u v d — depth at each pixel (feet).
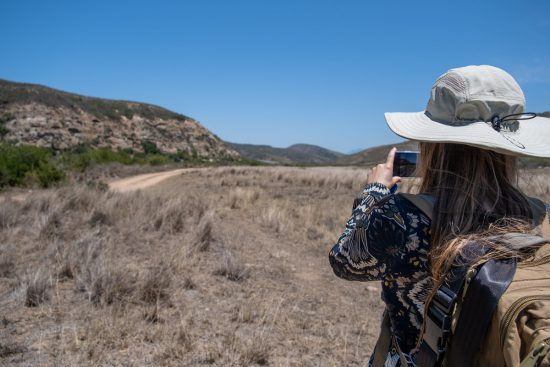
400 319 4.14
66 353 11.47
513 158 4.07
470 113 3.98
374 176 4.82
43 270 17.22
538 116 4.36
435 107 4.22
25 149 78.84
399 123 4.41
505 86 3.95
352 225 4.49
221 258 20.94
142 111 387.75
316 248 27.84
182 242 24.22
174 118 405.39
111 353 11.66
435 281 3.60
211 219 28.58
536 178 39.58
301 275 21.66
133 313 14.21
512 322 3.03
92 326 12.90
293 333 14.10
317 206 46.91
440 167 4.05
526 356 2.89
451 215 3.74
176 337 12.71
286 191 65.98
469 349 3.24
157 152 333.83
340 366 12.18
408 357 4.08
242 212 41.09
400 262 3.97
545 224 3.97
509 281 3.19
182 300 15.76
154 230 27.14
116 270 16.97
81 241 21.53
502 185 3.93
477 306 3.23
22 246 21.80
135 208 32.22
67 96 341.21
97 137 313.94
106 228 26.35
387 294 4.19
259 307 15.57
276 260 23.75
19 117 286.05
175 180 100.78
